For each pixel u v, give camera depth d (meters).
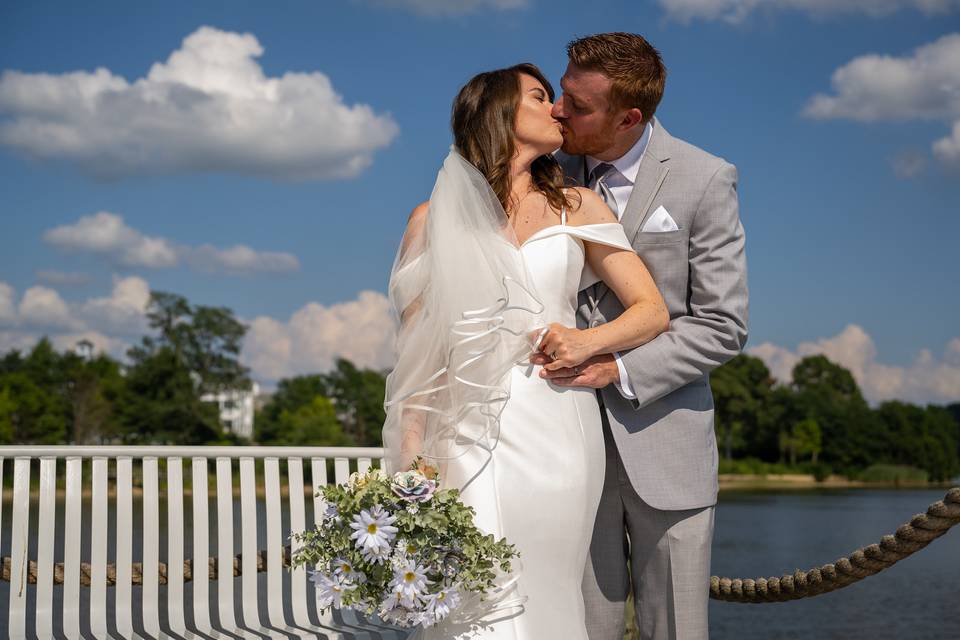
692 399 2.76
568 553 2.42
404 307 2.54
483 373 2.40
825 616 13.41
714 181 2.73
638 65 2.64
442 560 2.24
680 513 2.72
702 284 2.70
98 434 76.88
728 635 12.12
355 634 3.28
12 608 3.21
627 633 3.51
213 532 9.70
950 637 11.42
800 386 117.19
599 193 2.84
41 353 79.81
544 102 2.60
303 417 87.31
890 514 49.28
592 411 2.54
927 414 106.12
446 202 2.45
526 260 2.48
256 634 3.29
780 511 52.88
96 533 3.31
